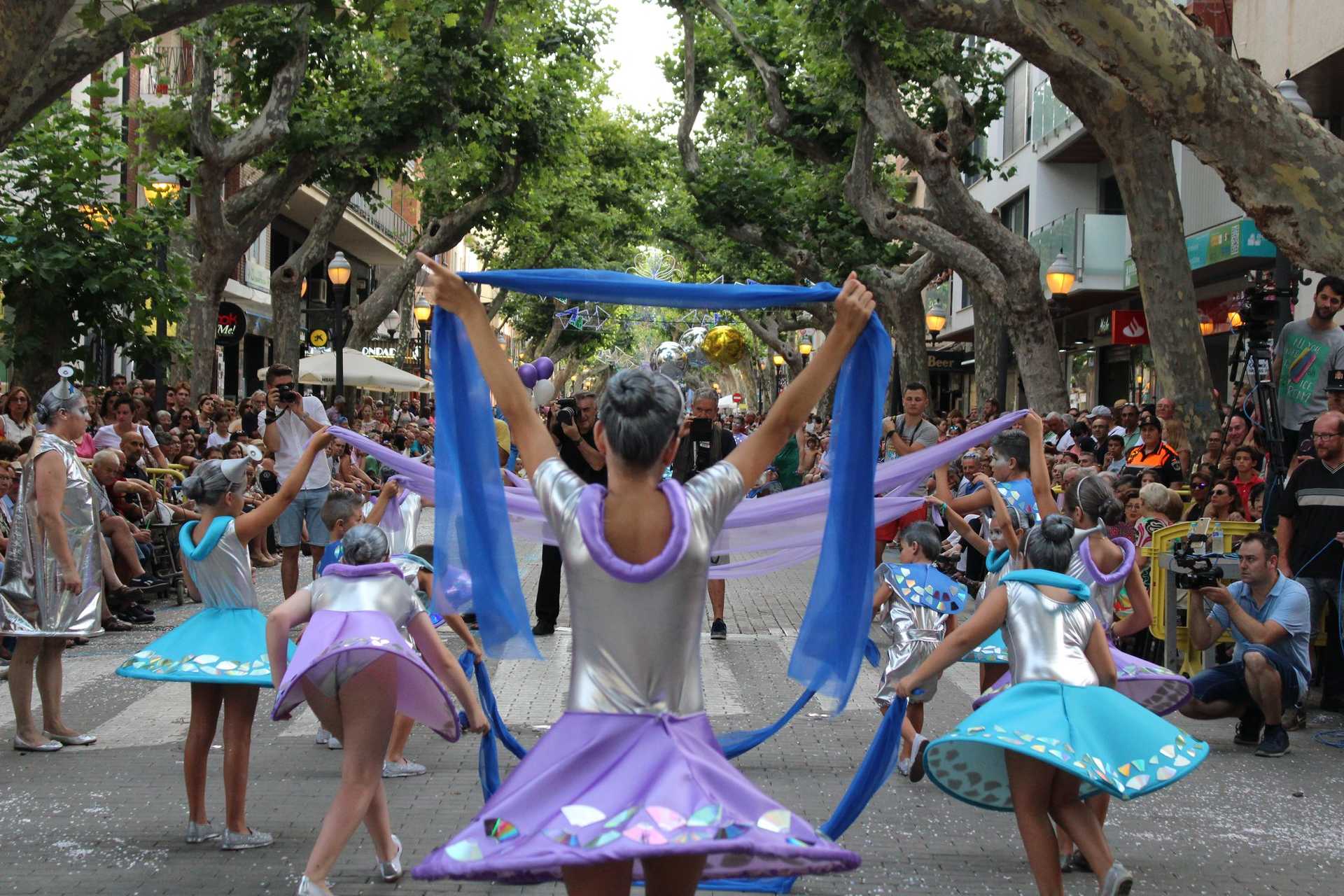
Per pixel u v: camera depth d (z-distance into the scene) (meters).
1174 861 5.62
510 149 29.73
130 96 26.45
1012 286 18.80
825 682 4.36
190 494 5.71
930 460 6.11
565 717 3.34
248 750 5.66
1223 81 8.30
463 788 6.62
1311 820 6.27
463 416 4.36
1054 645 4.86
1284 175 8.42
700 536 3.37
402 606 5.01
